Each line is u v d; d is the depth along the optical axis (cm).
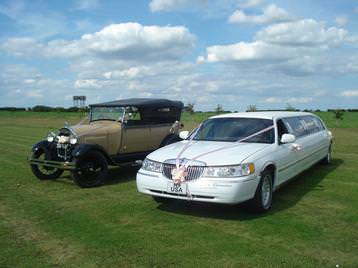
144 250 481
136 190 827
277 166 677
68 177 984
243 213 634
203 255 463
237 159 593
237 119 777
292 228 557
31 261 454
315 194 760
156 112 1055
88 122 1037
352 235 528
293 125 830
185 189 589
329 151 1105
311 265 433
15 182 920
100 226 578
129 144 981
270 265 433
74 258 461
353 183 862
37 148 918
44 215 640
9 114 7100
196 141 728
